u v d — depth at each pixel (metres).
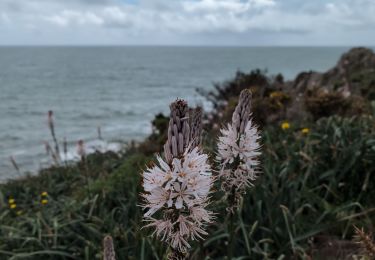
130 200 5.31
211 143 6.53
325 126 6.41
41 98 41.09
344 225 4.68
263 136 6.87
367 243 2.62
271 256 4.40
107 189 5.94
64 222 5.21
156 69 109.75
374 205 4.91
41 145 19.09
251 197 5.05
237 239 4.45
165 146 2.10
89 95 43.94
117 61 174.38
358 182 5.34
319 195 5.41
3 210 7.38
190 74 85.69
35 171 14.12
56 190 8.32
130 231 4.71
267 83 13.67
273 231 4.51
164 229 2.27
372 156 5.25
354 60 14.59
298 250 4.30
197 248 4.13
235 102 9.98
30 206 7.75
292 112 9.27
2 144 19.62
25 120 27.36
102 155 10.38
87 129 23.36
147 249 4.20
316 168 5.56
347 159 5.32
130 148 10.44
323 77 14.82
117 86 56.22
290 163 5.50
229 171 2.81
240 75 14.32
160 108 32.22
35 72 92.19
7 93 46.44
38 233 5.07
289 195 5.06
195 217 2.16
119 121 26.06
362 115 7.29
